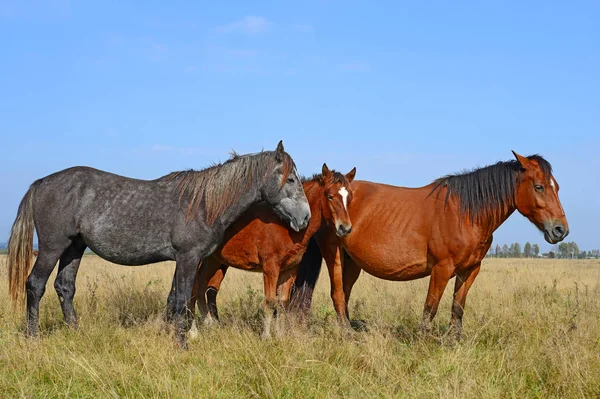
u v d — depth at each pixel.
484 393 4.27
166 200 6.37
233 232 6.96
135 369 4.91
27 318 6.30
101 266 16.91
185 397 4.17
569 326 5.90
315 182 7.01
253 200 6.53
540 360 5.04
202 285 7.48
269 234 6.73
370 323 6.94
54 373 4.80
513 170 6.20
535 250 56.19
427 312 6.31
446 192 6.36
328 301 8.94
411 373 4.91
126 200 6.36
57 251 6.39
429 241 6.36
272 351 5.17
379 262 6.65
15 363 5.02
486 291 9.77
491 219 6.22
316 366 4.83
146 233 6.30
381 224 6.62
